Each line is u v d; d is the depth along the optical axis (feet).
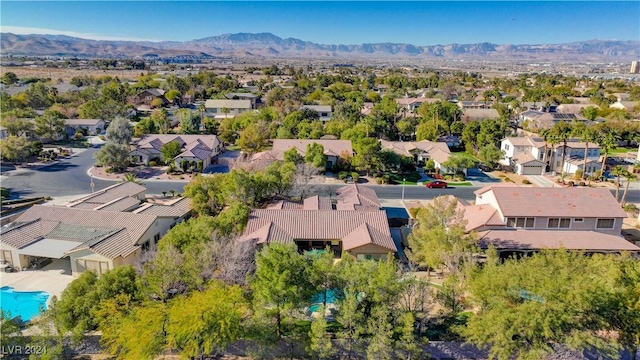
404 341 96.53
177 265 110.73
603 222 164.76
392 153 264.72
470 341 100.94
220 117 449.06
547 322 88.74
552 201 167.73
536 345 92.43
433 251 129.90
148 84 632.79
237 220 156.46
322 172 254.27
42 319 100.27
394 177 264.72
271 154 263.49
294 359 107.04
